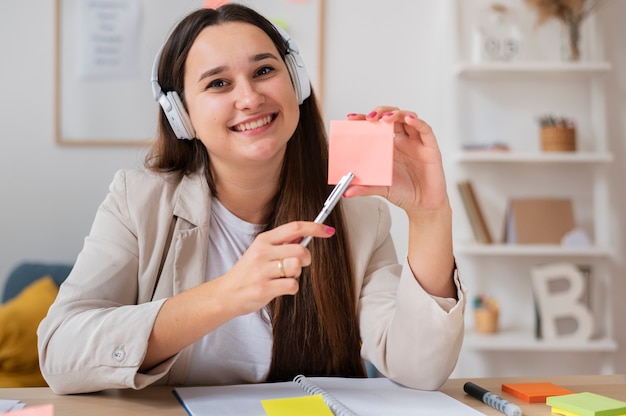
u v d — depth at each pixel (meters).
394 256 1.43
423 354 1.13
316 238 1.30
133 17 2.72
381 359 1.21
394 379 1.18
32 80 2.71
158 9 2.72
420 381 1.14
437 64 2.77
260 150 1.18
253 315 1.30
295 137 1.35
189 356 1.25
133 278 1.26
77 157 2.72
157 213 1.28
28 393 1.10
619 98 2.78
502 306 2.78
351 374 1.33
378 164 1.03
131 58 2.72
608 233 2.68
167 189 1.31
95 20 2.71
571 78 2.77
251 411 0.98
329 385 1.16
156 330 1.04
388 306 1.29
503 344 2.49
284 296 1.29
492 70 2.60
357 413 0.99
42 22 2.71
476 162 2.75
